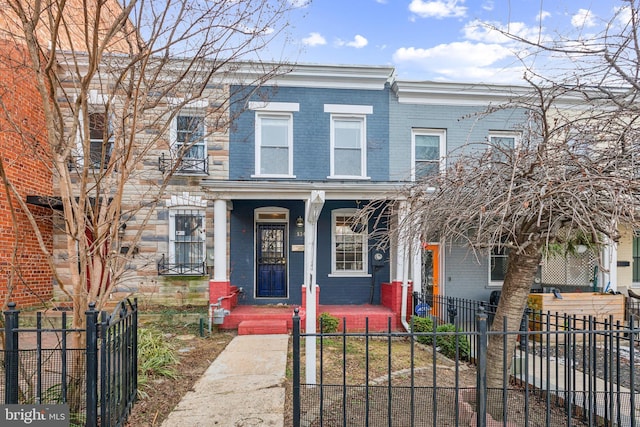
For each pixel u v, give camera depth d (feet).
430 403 12.85
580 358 19.56
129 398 12.74
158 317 26.68
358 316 26.78
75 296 12.01
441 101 31.27
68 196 12.02
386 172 30.89
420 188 16.51
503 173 13.14
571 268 30.89
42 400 11.55
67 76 23.76
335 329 25.66
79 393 11.69
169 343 21.30
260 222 31.91
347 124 31.24
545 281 31.45
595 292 28.76
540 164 11.84
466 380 15.94
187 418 12.44
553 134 13.12
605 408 11.26
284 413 12.80
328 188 25.96
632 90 11.54
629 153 11.61
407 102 31.12
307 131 30.48
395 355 20.49
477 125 31.24
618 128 12.73
